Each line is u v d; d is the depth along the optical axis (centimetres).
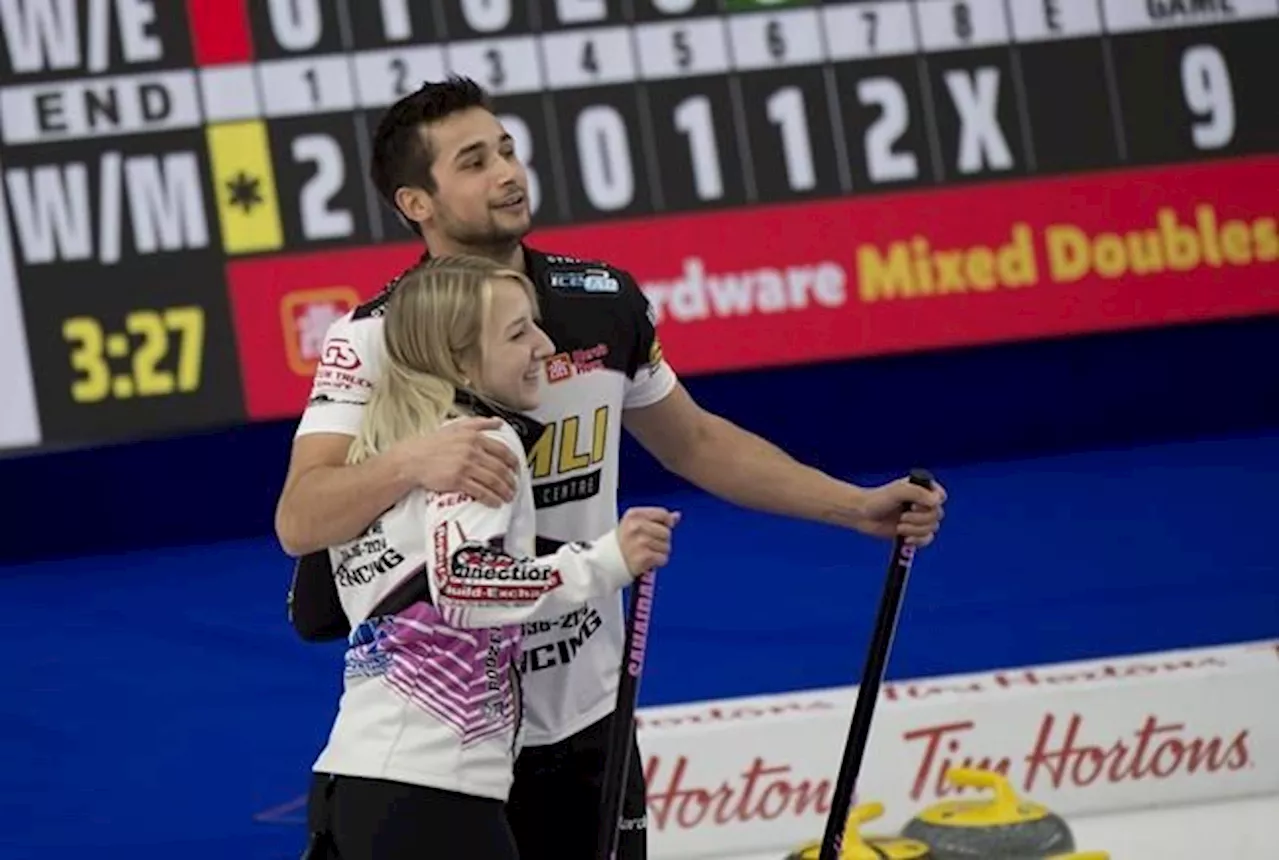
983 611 2233
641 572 1010
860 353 2755
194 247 2645
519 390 1055
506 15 2700
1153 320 2811
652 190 2717
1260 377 2892
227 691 2161
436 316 1045
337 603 1089
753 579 2409
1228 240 2827
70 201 2625
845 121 2761
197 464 2723
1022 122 2792
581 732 1134
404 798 1020
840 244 2756
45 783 1934
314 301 2661
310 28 2669
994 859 1470
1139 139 2816
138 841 1783
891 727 1620
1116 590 2272
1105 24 2816
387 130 1138
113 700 2152
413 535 1028
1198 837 1602
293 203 2662
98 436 2620
